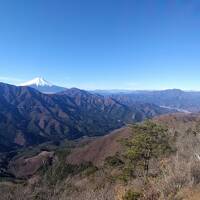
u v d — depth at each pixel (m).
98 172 27.25
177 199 8.57
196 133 24.52
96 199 12.38
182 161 11.77
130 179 17.70
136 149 19.88
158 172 14.32
